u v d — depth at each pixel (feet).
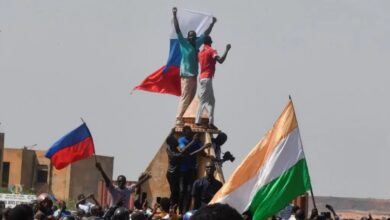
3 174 423.64
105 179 151.84
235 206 118.11
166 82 215.72
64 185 417.90
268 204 119.03
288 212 179.93
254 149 119.14
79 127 169.89
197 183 157.69
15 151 422.41
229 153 198.08
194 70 204.33
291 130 119.75
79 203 164.35
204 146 183.32
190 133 187.32
